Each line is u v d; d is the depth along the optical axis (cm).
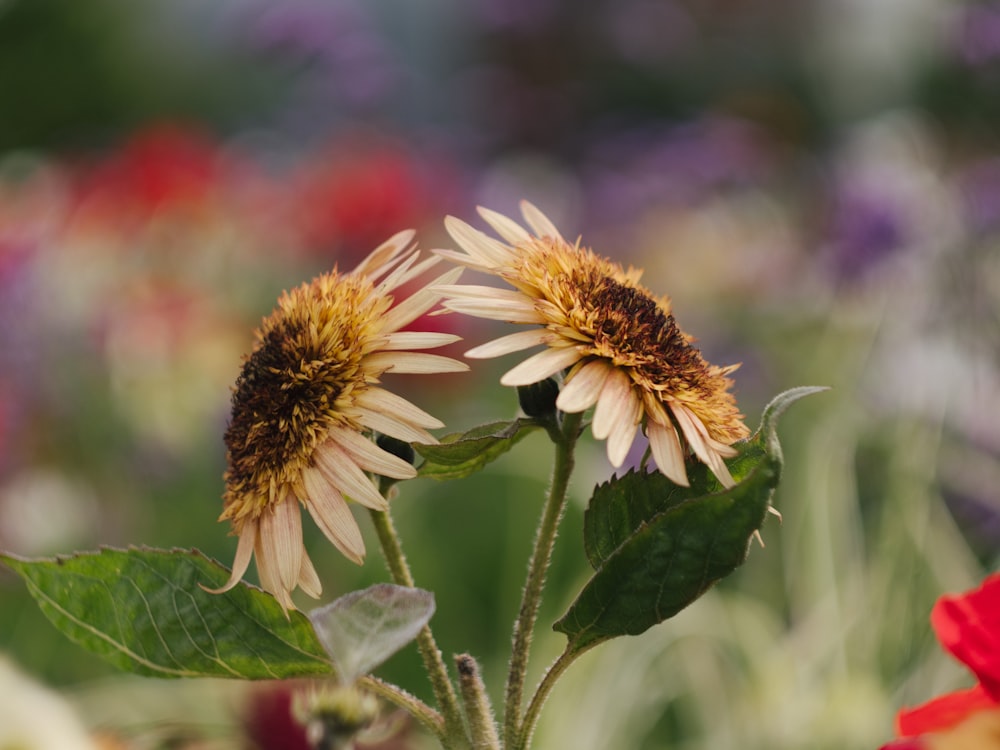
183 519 178
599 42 470
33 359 176
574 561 164
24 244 183
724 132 277
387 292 64
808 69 464
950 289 161
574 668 137
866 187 179
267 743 89
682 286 222
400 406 62
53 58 442
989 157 218
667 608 60
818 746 118
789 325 204
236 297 210
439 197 234
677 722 145
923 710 65
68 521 172
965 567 142
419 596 56
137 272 204
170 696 104
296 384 62
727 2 479
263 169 249
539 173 302
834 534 148
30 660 140
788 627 151
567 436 62
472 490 177
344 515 61
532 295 62
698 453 60
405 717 69
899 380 153
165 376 185
